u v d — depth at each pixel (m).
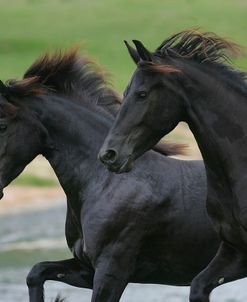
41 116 13.51
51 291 20.30
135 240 13.19
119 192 13.19
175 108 11.90
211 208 12.16
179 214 13.28
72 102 13.66
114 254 13.12
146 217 13.17
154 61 11.92
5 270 22.16
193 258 13.40
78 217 13.48
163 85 11.83
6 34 62.19
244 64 24.22
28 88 13.51
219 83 12.02
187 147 14.12
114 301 13.12
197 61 12.11
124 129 11.78
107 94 13.91
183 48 12.20
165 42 12.28
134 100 11.82
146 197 13.17
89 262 13.48
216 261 12.32
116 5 68.88
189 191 13.36
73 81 13.84
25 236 26.92
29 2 73.06
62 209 32.09
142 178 13.27
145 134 11.84
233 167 11.87
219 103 11.96
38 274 13.69
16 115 13.38
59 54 13.84
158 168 13.40
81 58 13.94
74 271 13.80
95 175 13.36
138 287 20.98
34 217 30.59
